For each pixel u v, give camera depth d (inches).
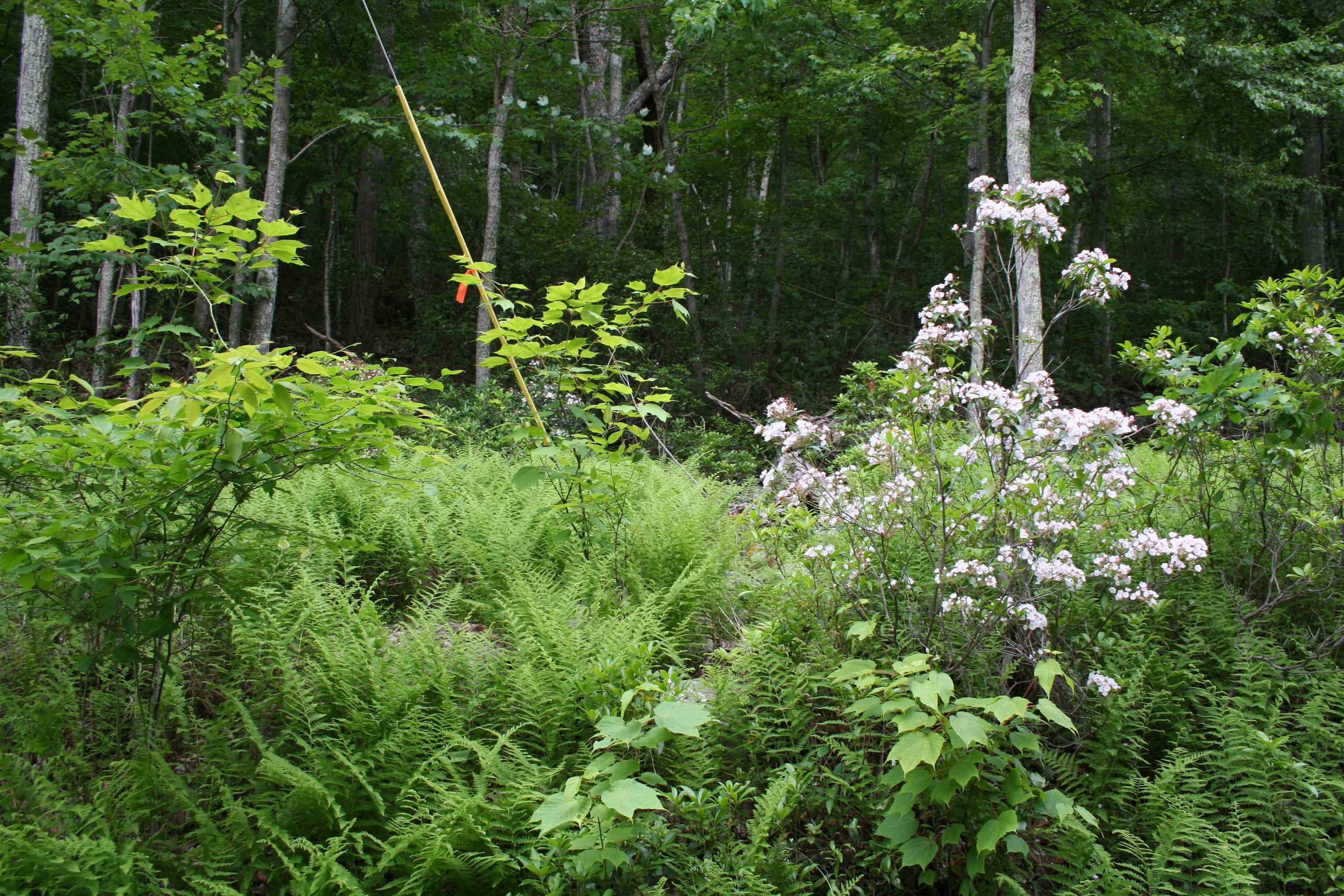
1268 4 543.2
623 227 629.9
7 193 621.0
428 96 482.3
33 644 121.2
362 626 129.6
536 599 144.3
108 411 99.7
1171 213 730.8
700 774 107.0
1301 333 140.3
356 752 111.0
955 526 114.7
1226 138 663.1
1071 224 605.9
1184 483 155.0
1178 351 167.8
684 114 740.7
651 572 172.2
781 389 553.0
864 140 668.7
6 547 95.6
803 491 123.9
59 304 527.5
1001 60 413.7
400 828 99.1
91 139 300.7
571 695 117.0
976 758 87.0
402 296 664.4
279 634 125.9
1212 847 95.2
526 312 447.8
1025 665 120.0
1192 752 116.7
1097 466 113.4
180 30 511.2
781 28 490.9
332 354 116.8
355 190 626.2
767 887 91.0
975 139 446.0
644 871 95.0
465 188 581.9
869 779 105.1
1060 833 99.0
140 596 102.2
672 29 599.5
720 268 613.6
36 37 366.0
